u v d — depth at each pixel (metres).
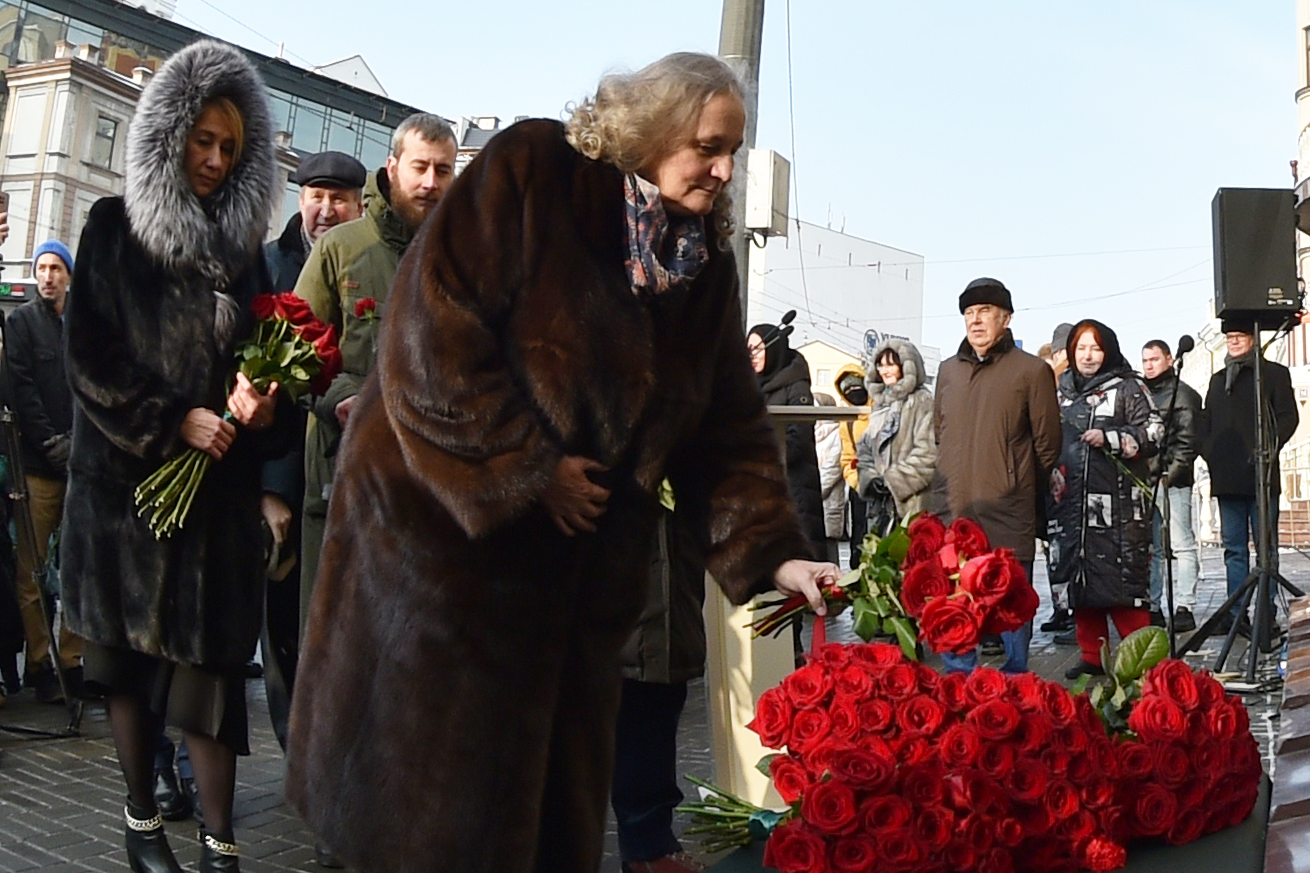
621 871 3.55
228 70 3.37
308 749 2.42
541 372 2.26
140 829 3.44
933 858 2.42
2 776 4.67
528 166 2.33
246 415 3.31
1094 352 6.61
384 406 2.36
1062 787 2.53
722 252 2.55
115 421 3.22
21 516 5.96
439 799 2.26
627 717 3.37
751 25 8.10
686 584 3.38
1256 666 6.69
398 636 2.31
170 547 3.30
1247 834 2.73
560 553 2.33
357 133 43.69
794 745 2.64
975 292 5.95
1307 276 29.59
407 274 2.32
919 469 7.43
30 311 6.35
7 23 44.62
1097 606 6.51
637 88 2.35
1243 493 8.32
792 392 6.59
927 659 7.07
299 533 4.31
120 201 3.40
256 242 3.52
